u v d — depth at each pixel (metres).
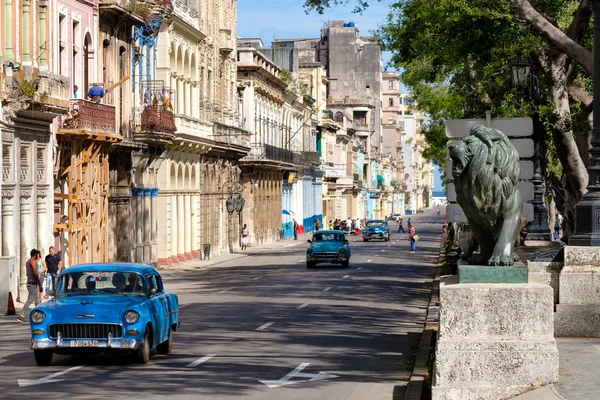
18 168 37.75
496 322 13.05
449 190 25.19
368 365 20.25
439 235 119.44
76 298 20.53
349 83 187.00
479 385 12.98
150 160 56.25
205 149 69.44
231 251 80.50
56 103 39.03
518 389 12.98
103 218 46.47
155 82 55.94
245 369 19.70
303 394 16.89
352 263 61.34
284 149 101.31
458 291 13.08
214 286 44.31
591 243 19.88
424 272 52.50
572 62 30.89
